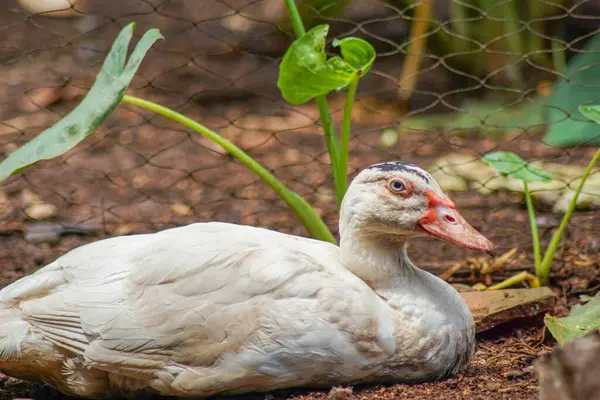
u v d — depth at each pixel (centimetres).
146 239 594
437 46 1384
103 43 1540
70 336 564
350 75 677
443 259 882
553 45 1336
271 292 554
